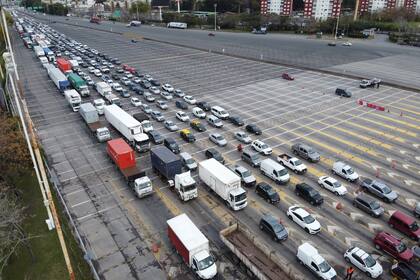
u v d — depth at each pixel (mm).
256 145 47500
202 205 36281
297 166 42062
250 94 73062
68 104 67312
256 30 167000
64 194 38438
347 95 70000
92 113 54344
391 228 32625
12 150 35906
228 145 49656
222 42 139625
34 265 29141
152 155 41781
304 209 35375
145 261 29000
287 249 30062
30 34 151750
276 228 31047
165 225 33219
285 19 168000
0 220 28516
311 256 27188
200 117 59562
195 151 47875
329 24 157375
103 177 41781
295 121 57875
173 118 60031
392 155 45875
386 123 56469
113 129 55656
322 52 117750
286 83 81062
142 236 31828
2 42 102875
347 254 28688
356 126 55438
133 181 38750
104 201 37094
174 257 29406
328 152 47094
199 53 119438
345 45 130125
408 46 128750
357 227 32750
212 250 29984
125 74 88438
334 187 37750
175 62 105250
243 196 34875
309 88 76750
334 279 26375
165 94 70062
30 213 35562
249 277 26906
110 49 127062
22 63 103312
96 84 74438
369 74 87250
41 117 61062
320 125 56062
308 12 192500
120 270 28094
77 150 48719
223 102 68125
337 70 91875
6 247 29750
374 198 37250
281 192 38344
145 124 53688
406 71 90188
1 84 57656
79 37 156625
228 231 29281
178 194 37531
